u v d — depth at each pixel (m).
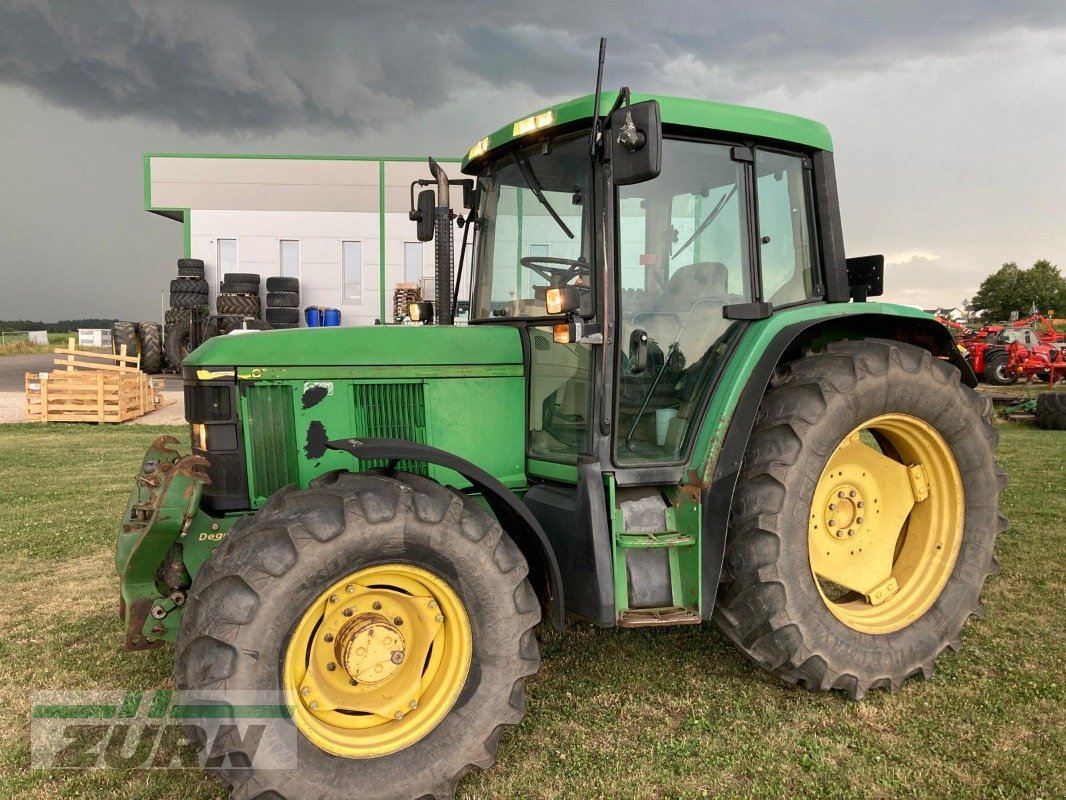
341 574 2.55
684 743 2.99
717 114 3.28
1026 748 2.90
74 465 9.02
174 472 2.93
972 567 3.63
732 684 3.50
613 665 3.69
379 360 3.28
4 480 8.14
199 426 3.21
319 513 2.54
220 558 2.56
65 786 2.74
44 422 12.45
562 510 3.17
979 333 20.78
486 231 3.76
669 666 3.69
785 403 3.30
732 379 3.30
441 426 3.34
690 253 3.35
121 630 4.17
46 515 6.66
